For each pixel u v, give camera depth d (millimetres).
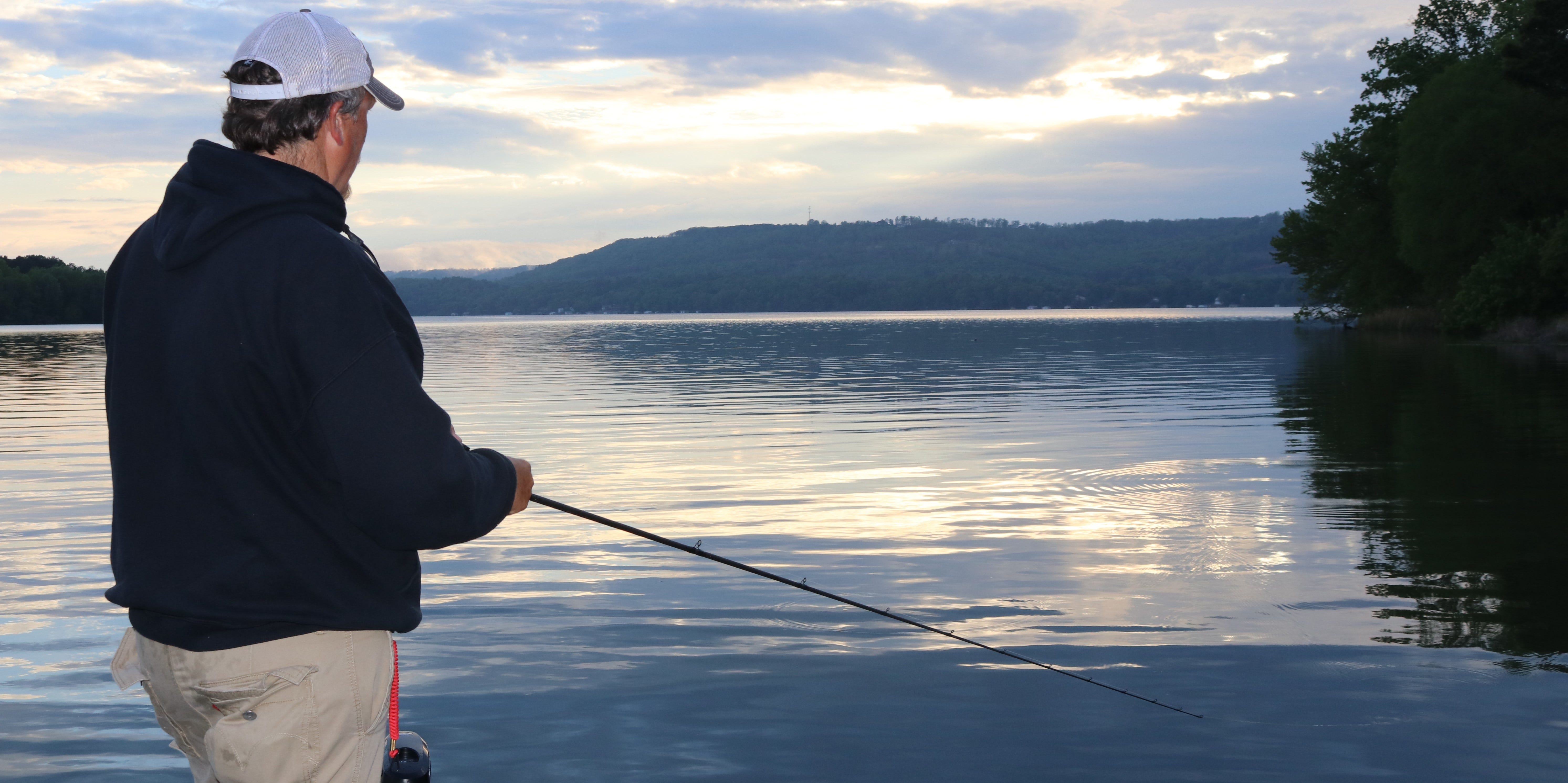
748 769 3086
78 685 3852
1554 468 8859
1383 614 4629
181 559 1515
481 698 3664
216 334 1484
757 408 15984
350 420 1463
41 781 3029
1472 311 36188
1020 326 79812
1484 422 12258
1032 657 4098
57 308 101250
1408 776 3008
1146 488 8227
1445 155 37938
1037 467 9461
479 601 4957
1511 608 4699
